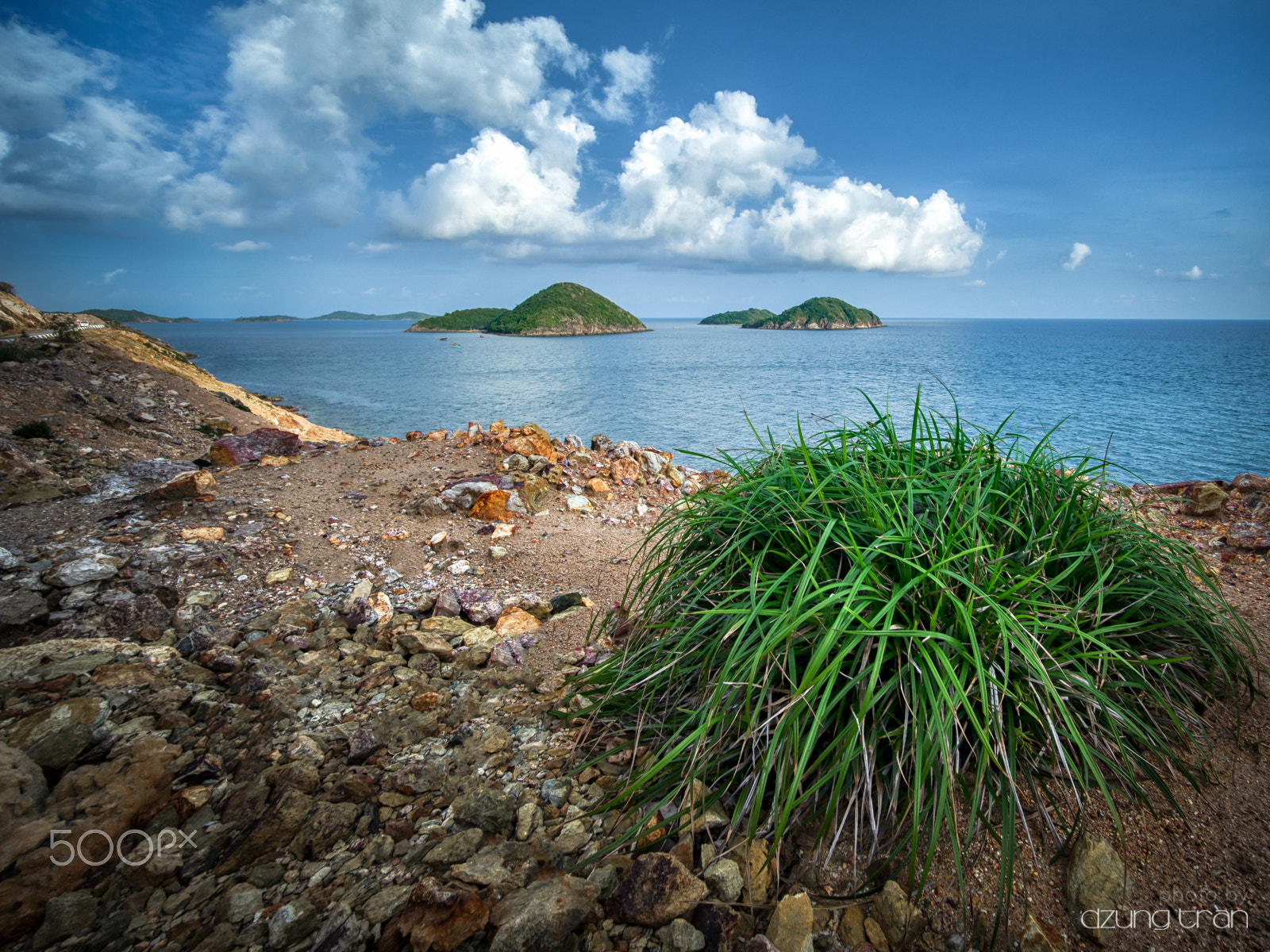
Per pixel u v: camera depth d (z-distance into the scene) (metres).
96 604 3.72
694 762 1.85
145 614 3.64
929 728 1.52
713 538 2.62
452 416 47.81
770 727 1.88
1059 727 1.83
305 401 56.16
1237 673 2.37
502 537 5.19
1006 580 2.03
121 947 1.60
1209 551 4.45
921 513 2.33
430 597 4.09
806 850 1.78
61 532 4.89
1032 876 1.63
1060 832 1.73
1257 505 5.38
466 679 3.04
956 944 1.49
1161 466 26.02
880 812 1.66
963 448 2.64
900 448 2.76
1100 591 2.04
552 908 1.57
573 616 3.75
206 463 7.71
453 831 1.98
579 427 43.38
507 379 85.00
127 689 2.74
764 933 1.57
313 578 4.39
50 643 3.12
